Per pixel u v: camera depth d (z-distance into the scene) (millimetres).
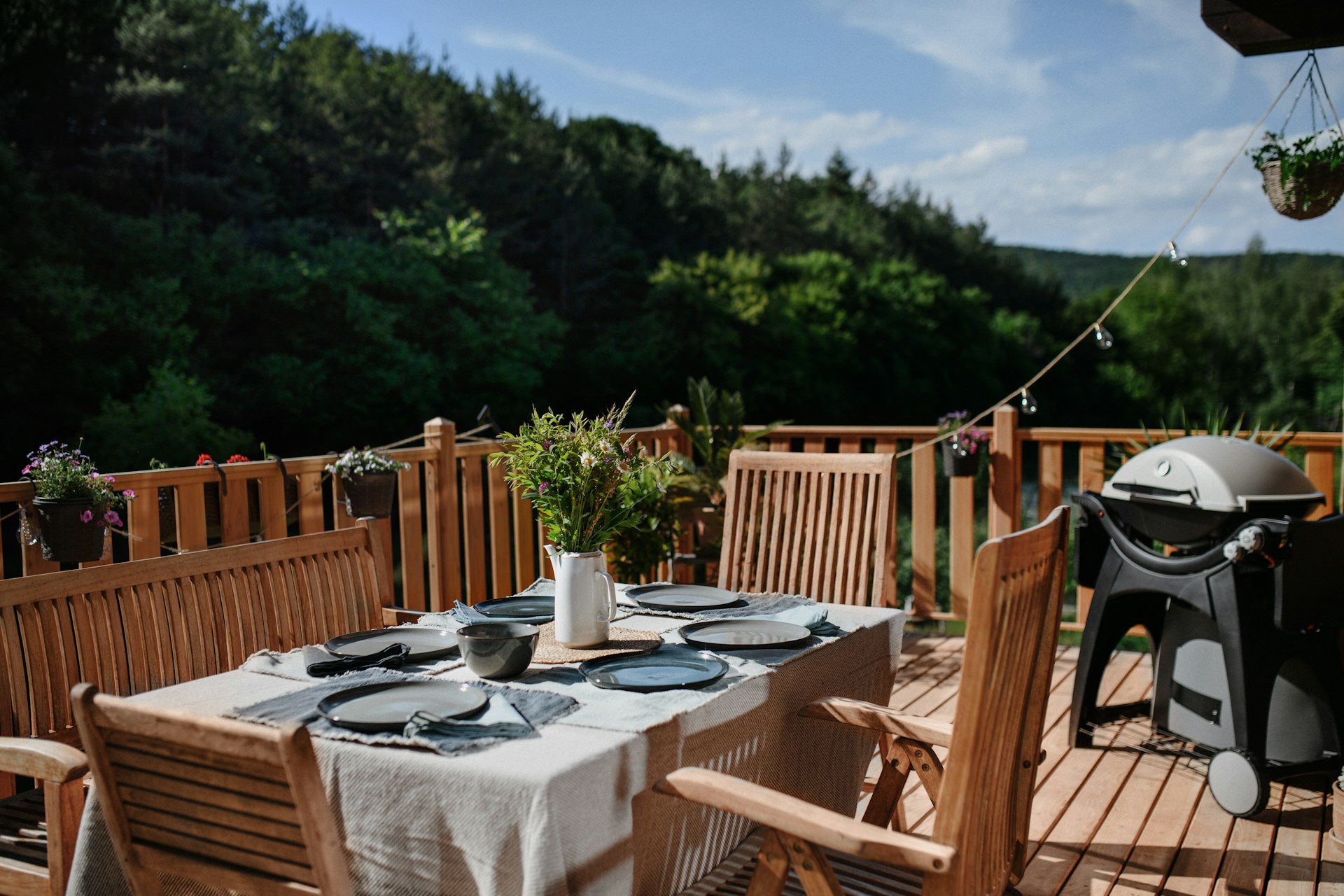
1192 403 35844
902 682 4164
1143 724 3650
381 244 20141
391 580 2549
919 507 4984
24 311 14211
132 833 1337
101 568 2010
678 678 1731
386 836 1393
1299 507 2865
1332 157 3086
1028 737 1849
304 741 1115
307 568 2373
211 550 2184
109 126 17219
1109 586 3225
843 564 2729
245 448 16031
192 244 16844
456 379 20125
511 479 2016
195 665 2131
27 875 1720
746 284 26641
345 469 3525
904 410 30906
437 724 1448
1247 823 2812
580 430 1996
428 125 22672
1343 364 35062
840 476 2775
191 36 17875
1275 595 2736
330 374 17922
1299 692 2967
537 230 23938
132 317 15203
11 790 2502
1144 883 2469
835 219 36938
